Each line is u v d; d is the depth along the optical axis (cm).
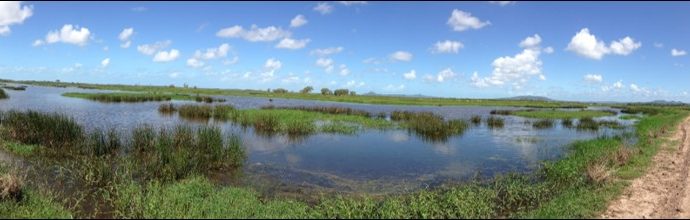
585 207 1052
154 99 6103
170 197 1101
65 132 1909
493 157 2039
